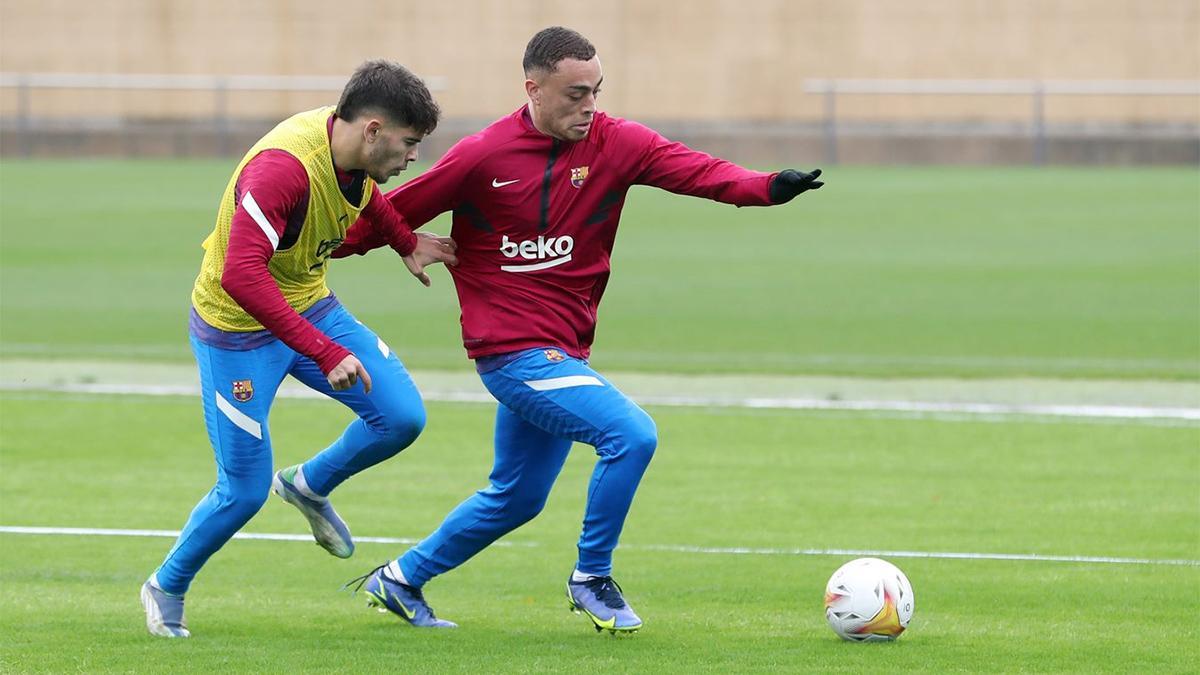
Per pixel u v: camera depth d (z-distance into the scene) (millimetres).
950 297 59969
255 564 25016
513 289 20156
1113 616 21359
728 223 83688
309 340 18188
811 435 36281
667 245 75625
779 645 19672
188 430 36625
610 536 19984
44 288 61719
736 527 27531
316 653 19156
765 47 122188
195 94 126375
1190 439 35656
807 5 121562
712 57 122750
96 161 117875
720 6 122500
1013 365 46125
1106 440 35562
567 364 19984
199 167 112250
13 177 104125
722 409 39625
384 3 125250
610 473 19641
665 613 21766
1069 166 115062
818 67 121875
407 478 31672
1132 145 115125
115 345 49344
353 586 23625
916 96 120875
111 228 79625
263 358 19641
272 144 18672
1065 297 59688
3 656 18891
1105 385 42938
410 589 21000
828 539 26594
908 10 120688
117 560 25016
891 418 38406
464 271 20453
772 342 50438
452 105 125125
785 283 63844
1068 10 119125
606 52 123688
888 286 62844
